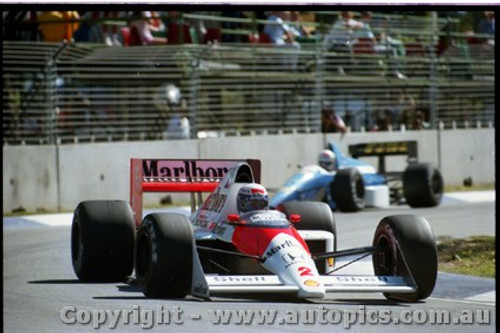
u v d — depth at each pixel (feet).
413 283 108.17
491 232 186.60
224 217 117.19
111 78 259.60
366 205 236.02
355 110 297.74
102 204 124.88
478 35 309.22
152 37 273.54
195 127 268.82
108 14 270.46
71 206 243.81
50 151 240.94
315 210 128.88
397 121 305.94
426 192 239.71
